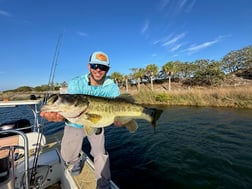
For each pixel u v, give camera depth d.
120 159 7.58
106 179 3.26
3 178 2.30
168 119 14.66
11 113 20.50
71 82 3.34
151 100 25.53
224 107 18.95
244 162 6.70
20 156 4.55
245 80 41.72
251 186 5.31
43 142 5.56
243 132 10.20
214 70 43.34
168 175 6.11
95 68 3.16
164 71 46.31
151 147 8.68
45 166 3.99
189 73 53.38
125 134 11.16
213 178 5.79
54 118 2.66
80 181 3.62
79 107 2.69
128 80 57.94
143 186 5.59
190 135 10.16
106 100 2.94
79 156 3.91
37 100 5.68
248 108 17.36
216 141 8.98
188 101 22.36
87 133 2.84
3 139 5.44
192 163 6.85
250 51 47.91
